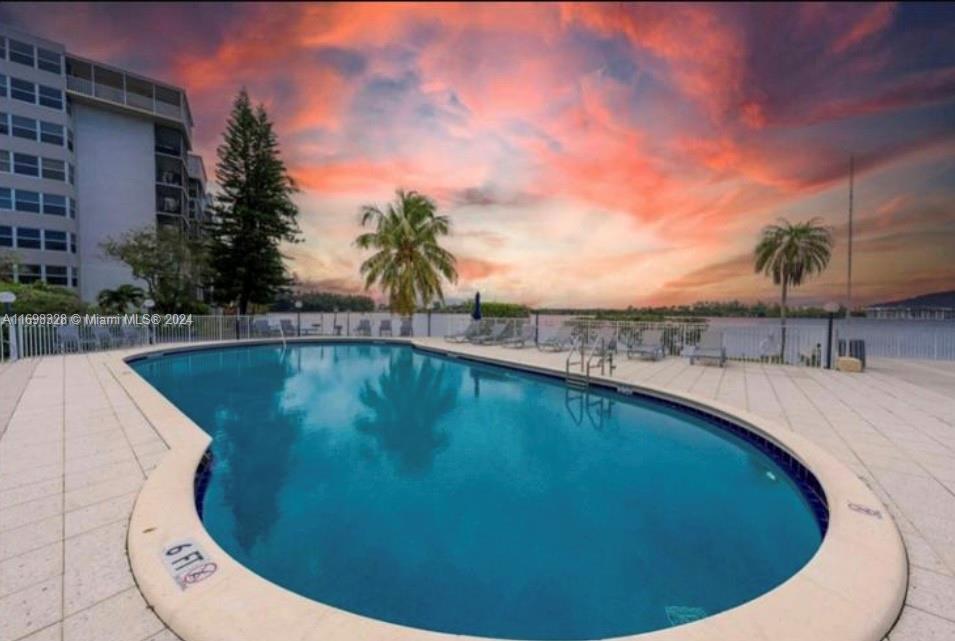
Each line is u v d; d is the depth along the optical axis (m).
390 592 2.60
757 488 4.02
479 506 3.69
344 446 5.20
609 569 2.79
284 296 24.48
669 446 5.17
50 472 3.38
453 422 6.23
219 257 19.64
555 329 14.23
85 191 21.58
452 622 2.37
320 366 11.49
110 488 3.09
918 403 5.79
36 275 19.91
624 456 4.83
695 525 3.38
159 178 23.95
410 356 13.57
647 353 10.31
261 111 19.94
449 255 18.05
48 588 1.97
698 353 9.51
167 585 1.95
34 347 10.64
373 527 3.34
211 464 4.41
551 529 3.31
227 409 7.00
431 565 2.87
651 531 3.27
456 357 12.65
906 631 1.71
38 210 20.05
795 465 3.99
